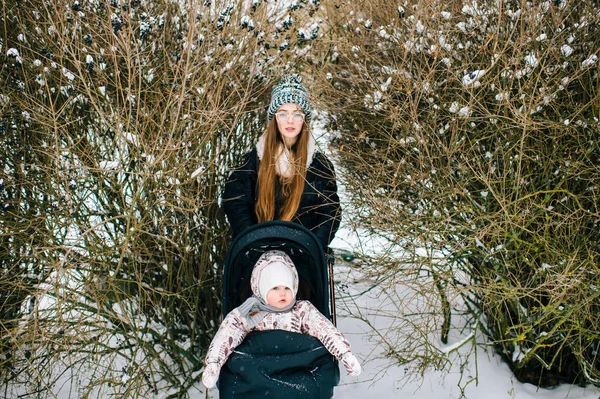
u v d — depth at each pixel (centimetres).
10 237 269
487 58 285
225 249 324
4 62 268
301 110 303
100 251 265
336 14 369
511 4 291
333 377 249
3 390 278
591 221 275
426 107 297
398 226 281
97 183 277
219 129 302
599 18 272
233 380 244
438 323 347
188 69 273
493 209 287
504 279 277
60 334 258
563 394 290
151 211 274
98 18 289
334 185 312
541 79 260
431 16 294
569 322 280
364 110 324
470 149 278
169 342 304
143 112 271
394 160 305
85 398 250
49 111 250
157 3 315
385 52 317
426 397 295
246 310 258
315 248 269
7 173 262
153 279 304
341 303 364
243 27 304
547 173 275
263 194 304
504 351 303
